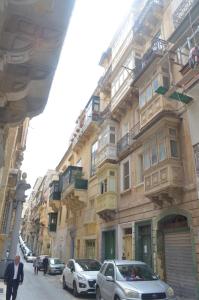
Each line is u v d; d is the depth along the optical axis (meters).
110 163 20.09
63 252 32.38
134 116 18.59
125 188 18.81
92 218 23.77
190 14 11.99
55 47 4.11
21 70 4.48
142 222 15.58
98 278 11.29
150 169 13.96
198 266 10.98
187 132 12.75
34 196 75.50
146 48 18.66
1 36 3.82
